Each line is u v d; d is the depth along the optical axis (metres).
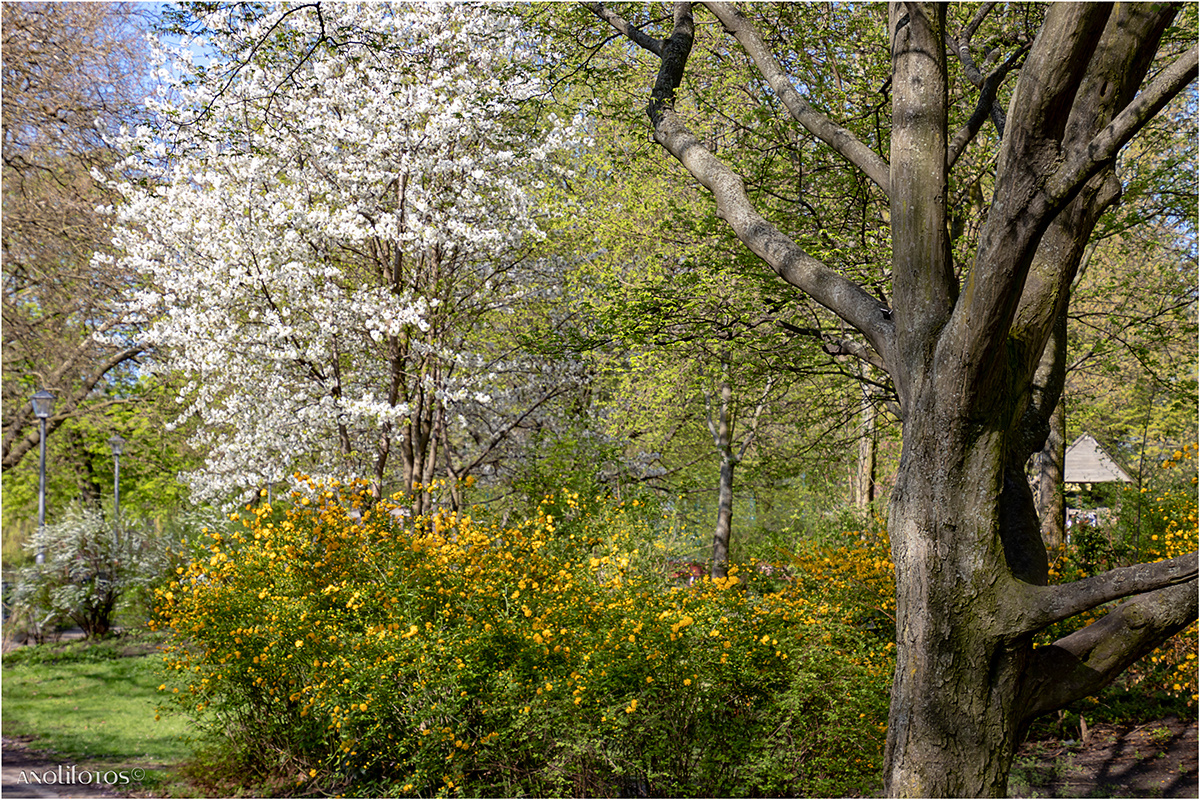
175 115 7.49
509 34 8.46
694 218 7.26
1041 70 2.44
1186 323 7.86
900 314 3.01
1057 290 2.87
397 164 8.09
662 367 9.35
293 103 7.86
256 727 5.76
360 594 5.58
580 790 4.74
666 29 6.53
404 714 4.95
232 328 8.13
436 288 8.88
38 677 9.55
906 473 2.91
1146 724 6.96
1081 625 6.43
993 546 2.75
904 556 2.88
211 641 5.74
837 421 8.89
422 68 8.28
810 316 6.71
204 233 7.99
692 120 8.62
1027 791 5.62
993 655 2.73
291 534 6.07
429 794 4.86
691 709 4.71
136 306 8.51
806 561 7.53
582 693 4.60
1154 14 2.60
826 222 6.71
